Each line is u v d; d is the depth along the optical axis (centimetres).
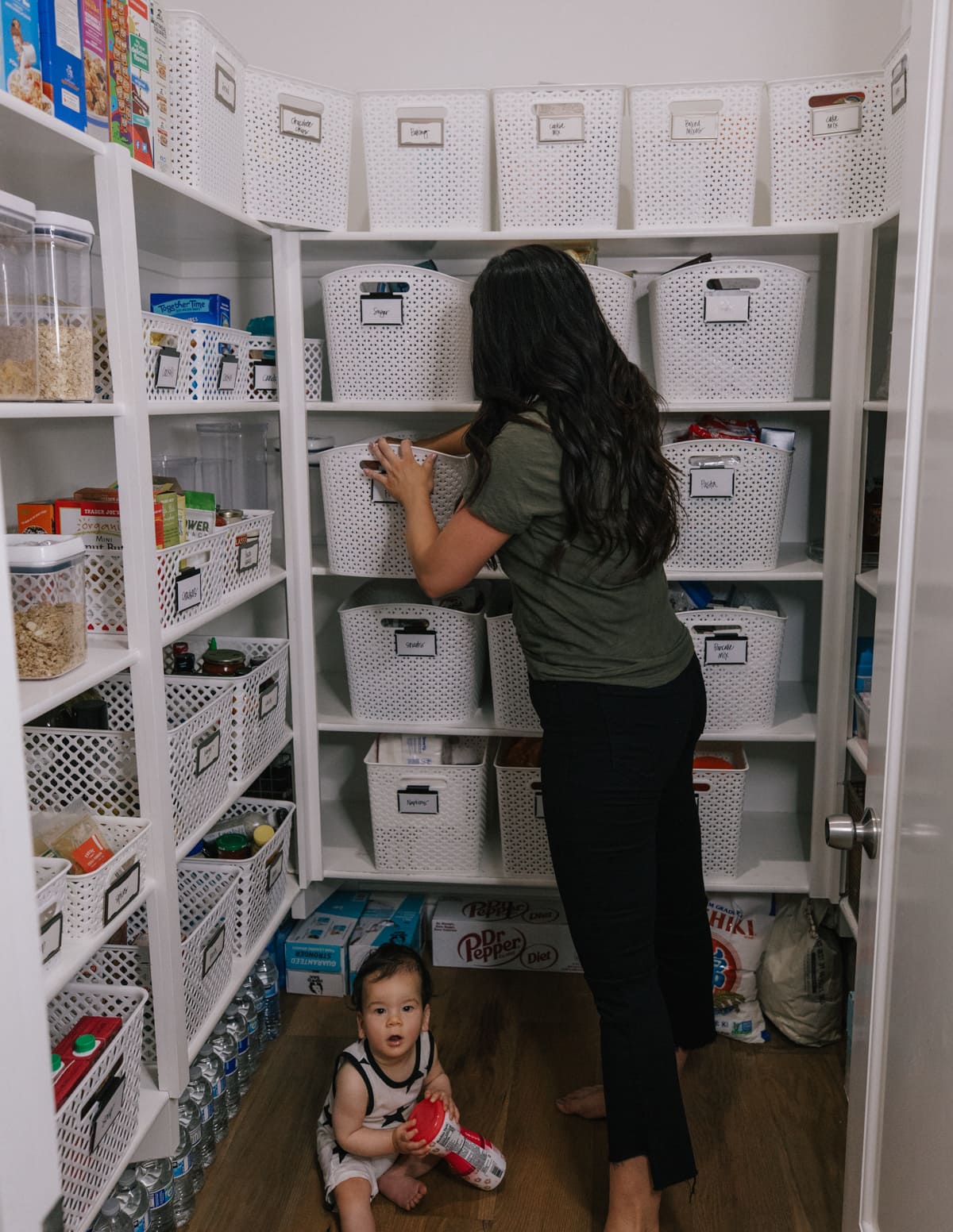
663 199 224
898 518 101
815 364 262
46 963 144
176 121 191
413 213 228
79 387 150
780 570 236
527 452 158
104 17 161
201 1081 195
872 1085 111
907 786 102
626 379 165
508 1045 231
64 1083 145
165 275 259
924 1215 95
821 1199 186
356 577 262
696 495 229
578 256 235
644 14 247
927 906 95
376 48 254
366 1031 189
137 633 167
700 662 237
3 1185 57
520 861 252
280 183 221
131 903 164
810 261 255
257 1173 194
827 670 237
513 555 168
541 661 169
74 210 186
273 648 244
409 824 252
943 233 91
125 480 162
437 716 247
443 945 263
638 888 169
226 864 212
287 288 230
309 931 255
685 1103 212
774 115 220
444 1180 195
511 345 164
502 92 219
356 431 273
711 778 240
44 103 144
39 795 181
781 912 246
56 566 145
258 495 262
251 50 256
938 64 92
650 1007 170
